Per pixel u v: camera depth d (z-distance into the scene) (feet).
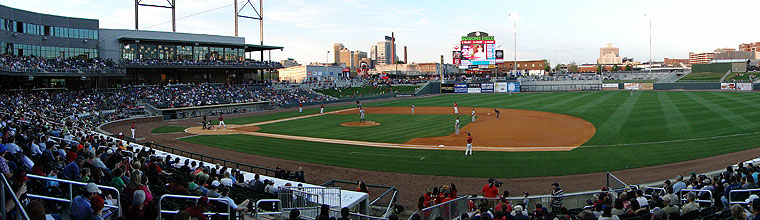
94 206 25.03
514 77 383.45
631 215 36.63
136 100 216.95
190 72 289.74
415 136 123.95
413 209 61.41
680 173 75.20
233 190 48.49
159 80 275.39
